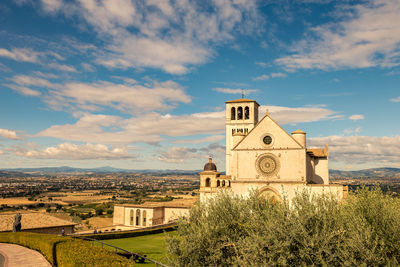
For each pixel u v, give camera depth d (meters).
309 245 19.92
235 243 22.25
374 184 25.91
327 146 66.44
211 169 71.69
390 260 19.34
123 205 85.56
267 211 23.70
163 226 68.06
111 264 20.67
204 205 26.73
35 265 27.53
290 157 56.72
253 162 58.59
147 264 32.03
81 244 28.02
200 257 22.05
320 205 23.27
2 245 40.12
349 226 20.88
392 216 21.92
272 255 19.47
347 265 18.56
